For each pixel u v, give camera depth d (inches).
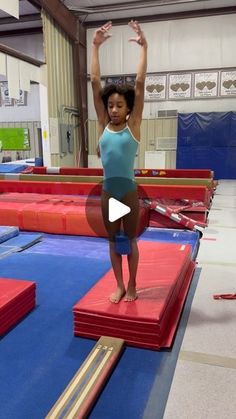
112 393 71.7
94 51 84.1
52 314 102.7
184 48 419.8
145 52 82.4
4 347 86.4
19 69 304.8
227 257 158.9
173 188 189.0
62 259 146.6
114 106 78.7
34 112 458.0
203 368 80.2
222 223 219.6
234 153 414.3
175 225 198.4
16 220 192.5
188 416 66.5
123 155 81.0
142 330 85.0
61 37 392.5
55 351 84.8
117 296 92.0
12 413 65.6
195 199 188.2
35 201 212.5
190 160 426.0
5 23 424.2
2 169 282.0
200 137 418.6
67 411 64.1
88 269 135.5
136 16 422.9
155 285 101.0
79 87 436.1
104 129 84.3
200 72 420.5
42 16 348.2
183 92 429.4
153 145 446.6
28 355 83.1
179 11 410.0
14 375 76.0
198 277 134.5
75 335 91.4
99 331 88.9
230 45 407.2
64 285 121.7
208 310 107.8
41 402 68.2
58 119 395.2
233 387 74.4
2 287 101.8
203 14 405.7
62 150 406.9
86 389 69.8
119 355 82.5
